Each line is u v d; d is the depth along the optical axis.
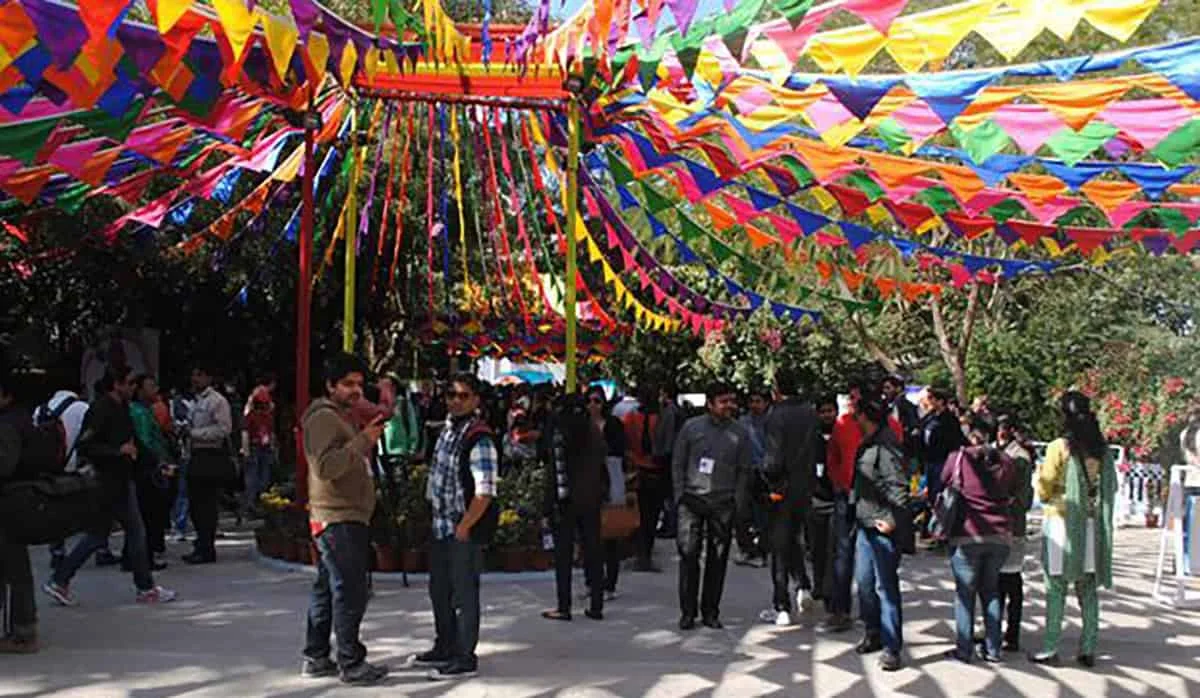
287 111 9.97
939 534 7.89
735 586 10.71
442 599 7.12
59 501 7.54
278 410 20.58
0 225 13.12
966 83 5.98
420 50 7.75
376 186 16.69
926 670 7.49
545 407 12.78
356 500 6.76
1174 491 10.52
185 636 8.02
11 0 4.75
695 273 23.09
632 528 9.83
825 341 25.12
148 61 5.76
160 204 12.19
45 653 7.43
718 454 8.62
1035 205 9.01
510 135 12.68
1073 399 7.79
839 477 8.65
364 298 19.12
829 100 7.05
